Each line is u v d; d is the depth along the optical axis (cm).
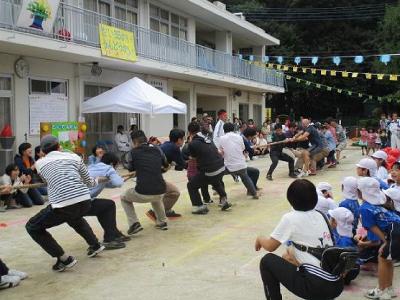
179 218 870
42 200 1031
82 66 1614
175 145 834
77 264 614
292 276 387
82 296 509
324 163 1650
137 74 1947
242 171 1045
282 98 4378
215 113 2844
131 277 564
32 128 1429
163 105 1484
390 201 522
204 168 880
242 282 543
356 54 4034
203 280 551
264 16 4184
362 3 4159
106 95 1512
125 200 742
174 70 1942
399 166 617
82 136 1377
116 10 1858
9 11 1209
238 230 782
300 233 389
